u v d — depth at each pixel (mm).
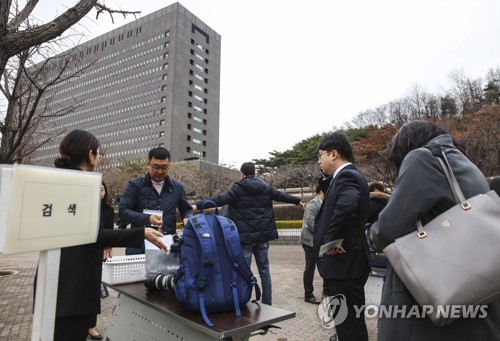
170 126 69688
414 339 1409
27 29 3268
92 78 78438
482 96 32750
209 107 82125
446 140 1641
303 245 4973
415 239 1374
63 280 1822
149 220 2814
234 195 3742
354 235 2379
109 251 3621
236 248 1945
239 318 1792
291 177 27984
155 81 74000
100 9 4199
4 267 8344
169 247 2365
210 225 1983
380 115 37250
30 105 6617
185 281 1837
